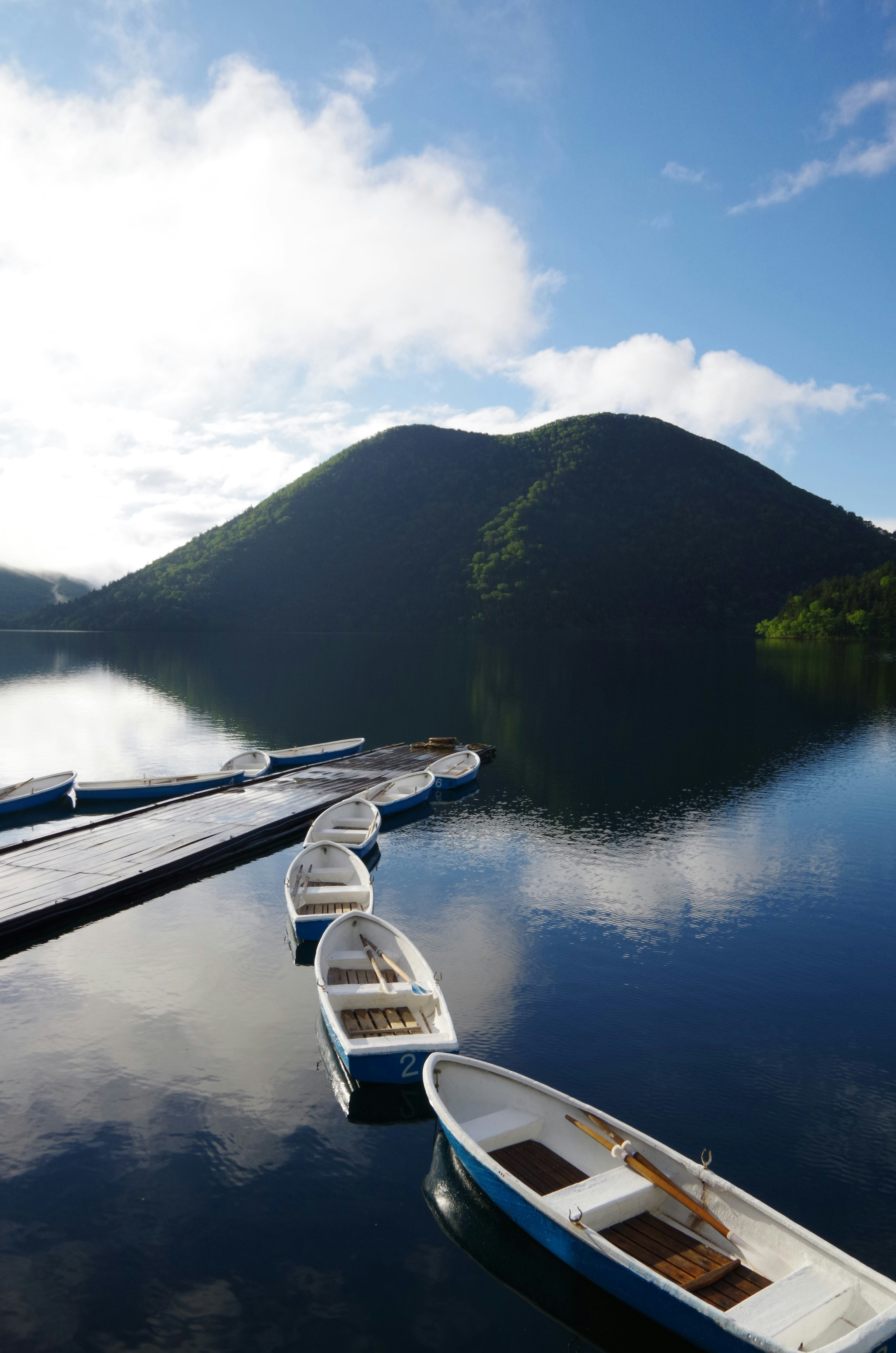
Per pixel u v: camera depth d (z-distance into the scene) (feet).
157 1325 23.63
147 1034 39.88
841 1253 22.03
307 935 49.67
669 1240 24.70
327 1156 31.17
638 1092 35.63
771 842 77.66
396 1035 35.76
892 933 55.11
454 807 91.25
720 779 106.73
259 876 65.82
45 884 57.62
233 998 43.83
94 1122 32.89
